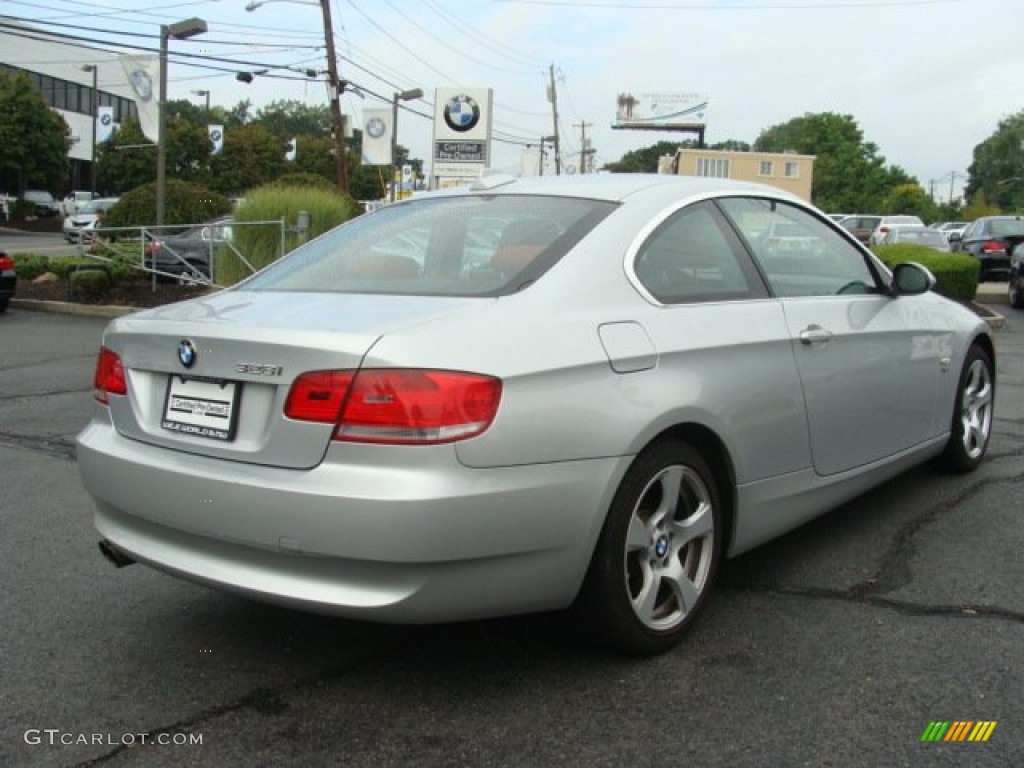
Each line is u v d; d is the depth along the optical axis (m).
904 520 4.75
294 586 2.79
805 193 74.25
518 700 3.03
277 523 2.76
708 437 3.40
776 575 4.05
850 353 4.11
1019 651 3.33
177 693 3.10
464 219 3.71
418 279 3.40
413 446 2.66
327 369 2.75
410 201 4.17
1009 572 4.06
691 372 3.30
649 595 3.22
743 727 2.86
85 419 7.27
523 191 3.86
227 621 3.66
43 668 3.27
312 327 2.88
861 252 4.59
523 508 2.79
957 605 3.73
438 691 3.09
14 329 13.03
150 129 18.94
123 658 3.35
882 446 4.43
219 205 20.97
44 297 16.25
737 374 3.47
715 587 3.92
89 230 17.83
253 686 3.14
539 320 2.99
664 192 3.73
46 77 63.69
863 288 4.51
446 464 2.68
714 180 4.04
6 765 2.69
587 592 3.08
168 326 3.13
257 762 2.70
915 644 3.39
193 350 3.02
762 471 3.62
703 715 2.92
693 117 95.56
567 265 3.22
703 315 3.46
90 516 4.92
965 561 4.20
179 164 58.00
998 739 2.78
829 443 4.01
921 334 4.70
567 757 2.71
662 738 2.80
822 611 3.68
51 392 8.38
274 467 2.82
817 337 3.88
